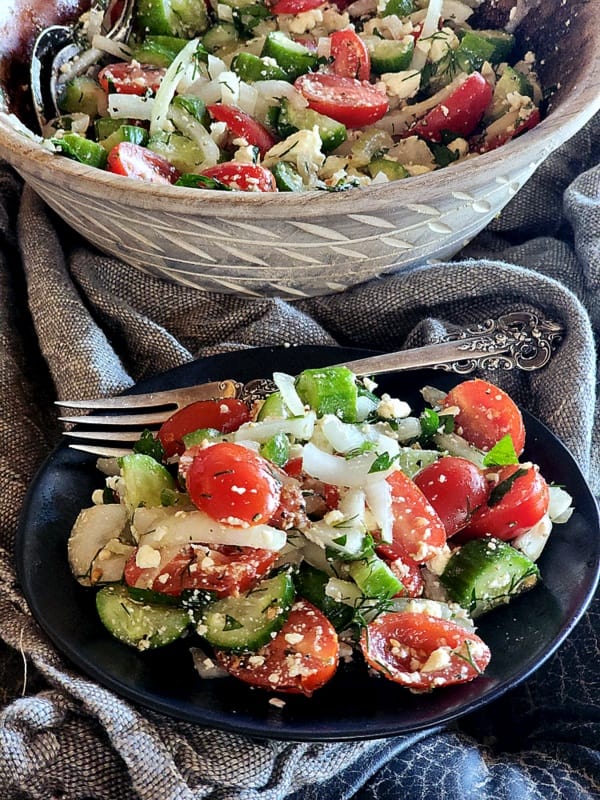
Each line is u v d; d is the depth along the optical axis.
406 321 0.39
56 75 0.40
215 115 0.38
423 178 0.32
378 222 0.33
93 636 0.27
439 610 0.27
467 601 0.27
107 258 0.39
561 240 0.43
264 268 0.35
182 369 0.35
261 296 0.38
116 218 0.34
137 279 0.39
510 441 0.29
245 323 0.38
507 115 0.39
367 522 0.27
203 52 0.40
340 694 0.26
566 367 0.35
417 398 0.34
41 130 0.40
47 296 0.37
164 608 0.27
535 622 0.27
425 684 0.25
